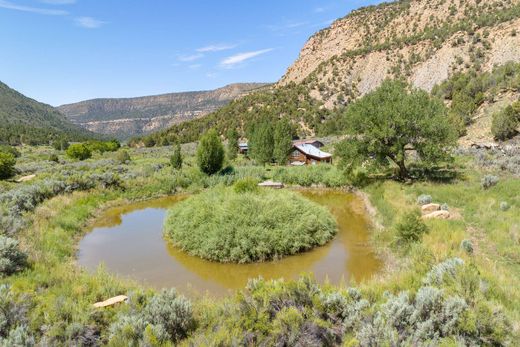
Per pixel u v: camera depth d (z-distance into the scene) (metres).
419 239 12.23
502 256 10.93
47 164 45.50
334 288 8.60
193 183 31.27
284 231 14.77
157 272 13.21
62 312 7.38
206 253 14.37
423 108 24.52
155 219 21.59
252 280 8.83
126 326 6.58
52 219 17.52
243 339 6.43
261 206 16.02
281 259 14.07
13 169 34.19
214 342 6.19
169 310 7.32
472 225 14.01
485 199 16.81
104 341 6.81
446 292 7.17
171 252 15.43
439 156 23.25
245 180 19.23
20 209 17.84
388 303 6.99
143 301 8.29
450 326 6.27
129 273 13.12
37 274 10.16
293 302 7.38
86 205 22.56
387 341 5.80
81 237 17.58
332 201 25.00
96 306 8.05
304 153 42.75
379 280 10.14
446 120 24.19
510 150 29.77
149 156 62.03
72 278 10.28
